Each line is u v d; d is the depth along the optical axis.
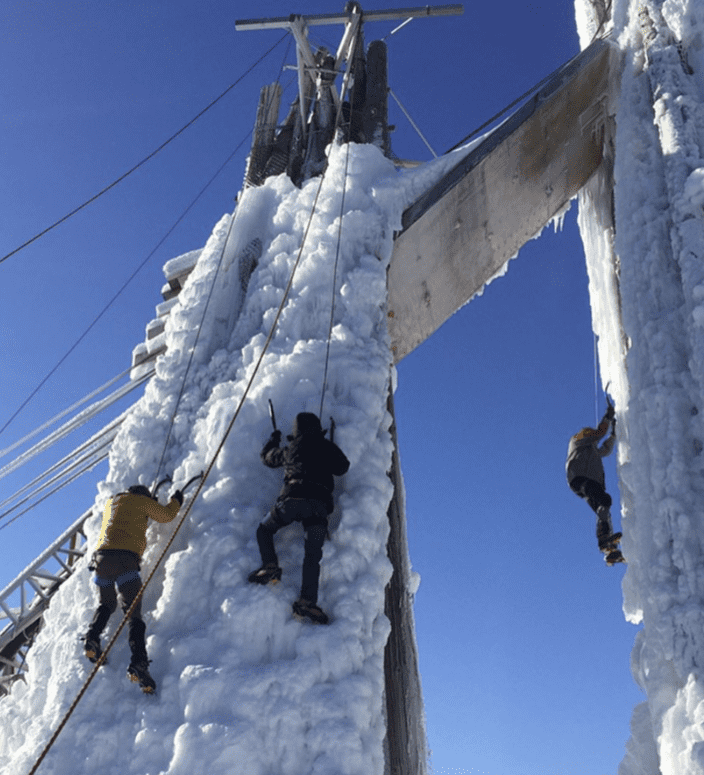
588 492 7.47
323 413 6.66
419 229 8.48
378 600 5.53
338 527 5.83
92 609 6.20
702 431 6.18
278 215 9.04
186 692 4.98
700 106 8.06
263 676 4.96
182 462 6.95
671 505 5.96
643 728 5.74
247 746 4.68
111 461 7.46
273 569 5.45
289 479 5.70
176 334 8.44
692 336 6.53
